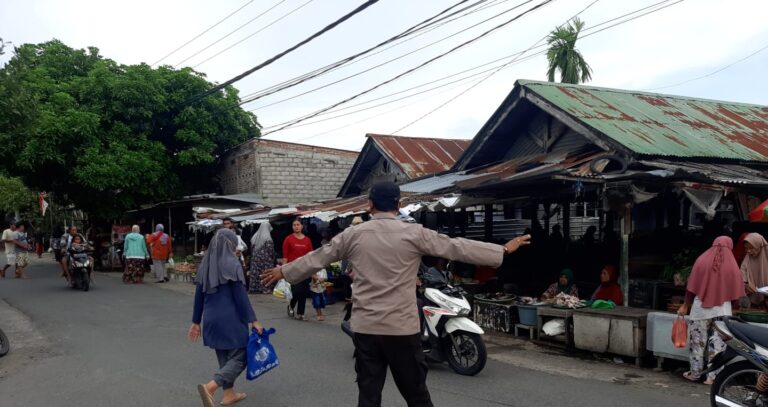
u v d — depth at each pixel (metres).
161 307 12.04
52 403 5.73
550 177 8.05
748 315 6.10
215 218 17.66
